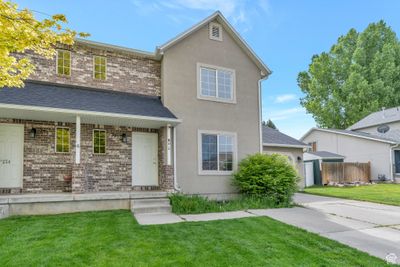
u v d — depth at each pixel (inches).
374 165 932.6
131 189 427.5
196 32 476.4
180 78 454.0
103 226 269.4
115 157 423.2
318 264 187.9
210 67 481.1
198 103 463.2
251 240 236.8
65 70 413.1
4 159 366.3
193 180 445.1
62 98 370.0
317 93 1460.4
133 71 454.0
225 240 234.4
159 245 217.2
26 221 287.6
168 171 410.0
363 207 419.8
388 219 331.0
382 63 1359.5
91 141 410.6
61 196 335.9
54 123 393.4
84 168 360.5
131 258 189.5
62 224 275.9
